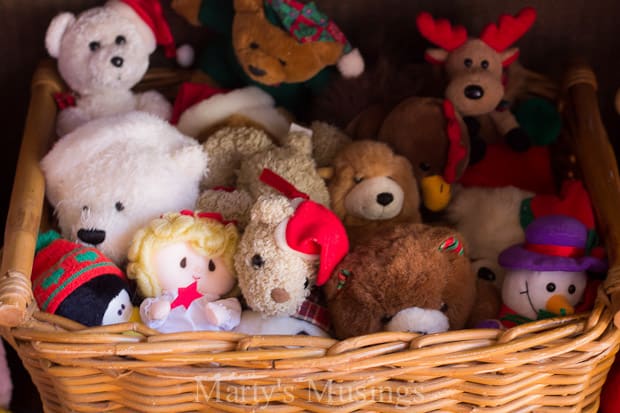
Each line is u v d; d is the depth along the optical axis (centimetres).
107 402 72
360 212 84
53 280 73
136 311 77
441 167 90
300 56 93
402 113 90
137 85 110
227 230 78
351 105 96
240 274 75
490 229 90
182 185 85
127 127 85
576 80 101
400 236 75
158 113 102
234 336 66
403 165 87
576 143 95
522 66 108
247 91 97
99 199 82
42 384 76
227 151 90
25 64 111
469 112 95
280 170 84
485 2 107
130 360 66
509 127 99
